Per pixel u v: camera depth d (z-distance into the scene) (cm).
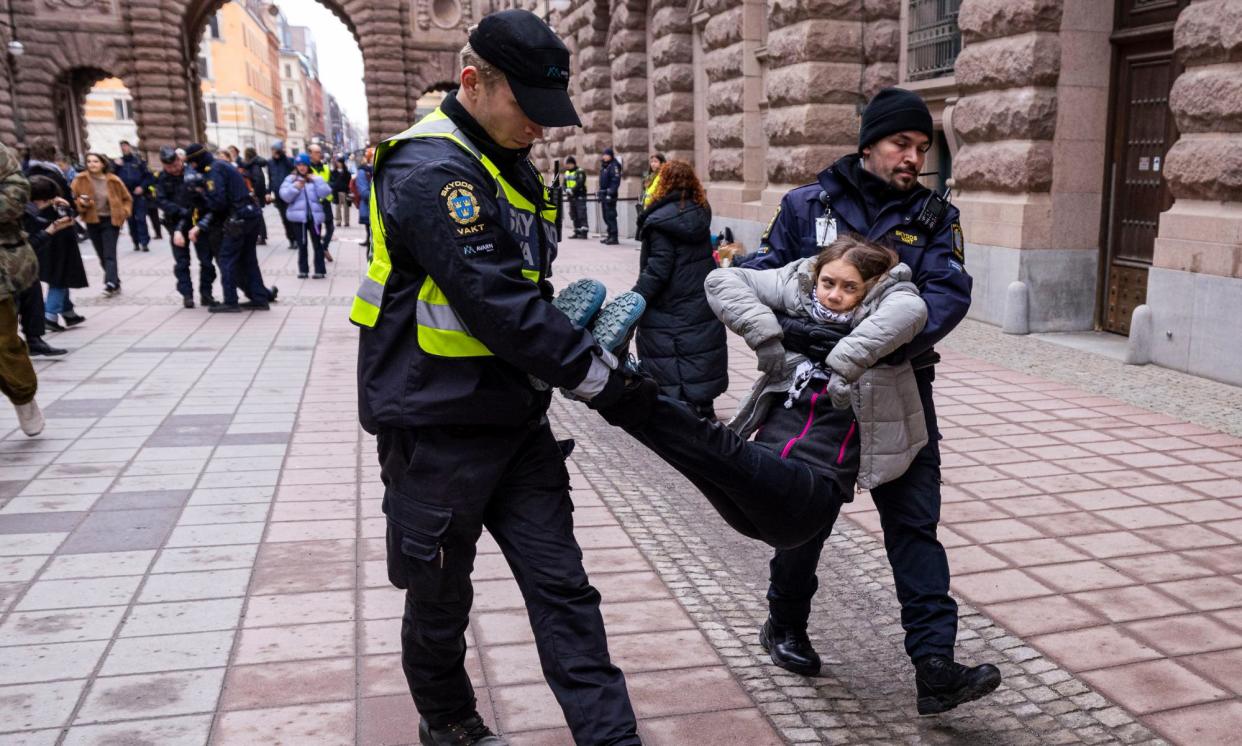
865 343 246
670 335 595
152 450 561
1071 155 916
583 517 463
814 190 288
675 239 584
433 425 212
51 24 3378
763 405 276
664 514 470
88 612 354
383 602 366
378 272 216
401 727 281
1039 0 881
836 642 341
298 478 513
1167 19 845
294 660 321
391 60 3678
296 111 12644
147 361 820
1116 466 523
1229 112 706
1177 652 323
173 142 3512
